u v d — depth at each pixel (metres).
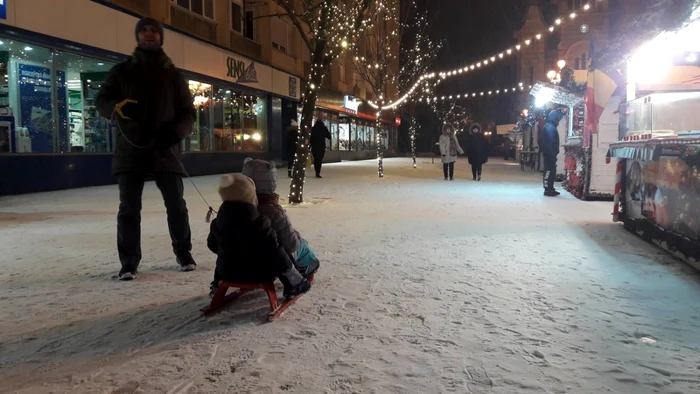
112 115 4.67
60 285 4.61
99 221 8.08
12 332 3.52
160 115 4.70
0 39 11.14
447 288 4.56
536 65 45.59
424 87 38.88
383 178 17.53
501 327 3.62
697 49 7.73
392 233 7.18
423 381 2.82
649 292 4.43
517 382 2.81
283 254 3.80
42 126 12.49
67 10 12.61
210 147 19.58
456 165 27.62
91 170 13.92
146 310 3.96
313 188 13.81
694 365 3.01
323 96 30.22
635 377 2.86
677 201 5.52
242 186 3.70
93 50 13.56
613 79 9.50
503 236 6.98
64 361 3.07
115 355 3.15
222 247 3.78
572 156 12.70
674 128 7.64
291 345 3.30
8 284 4.64
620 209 7.73
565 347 3.27
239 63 21.08
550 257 5.75
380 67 24.23
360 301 4.18
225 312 3.92
